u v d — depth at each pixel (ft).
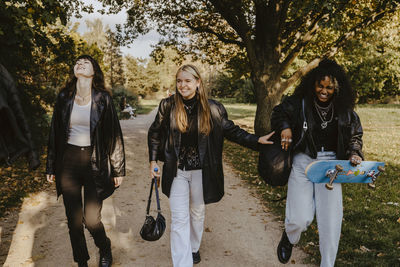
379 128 51.90
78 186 8.93
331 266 8.35
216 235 12.73
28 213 15.26
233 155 30.78
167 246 11.71
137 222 14.10
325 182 8.04
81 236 9.09
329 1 22.57
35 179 21.16
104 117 8.98
